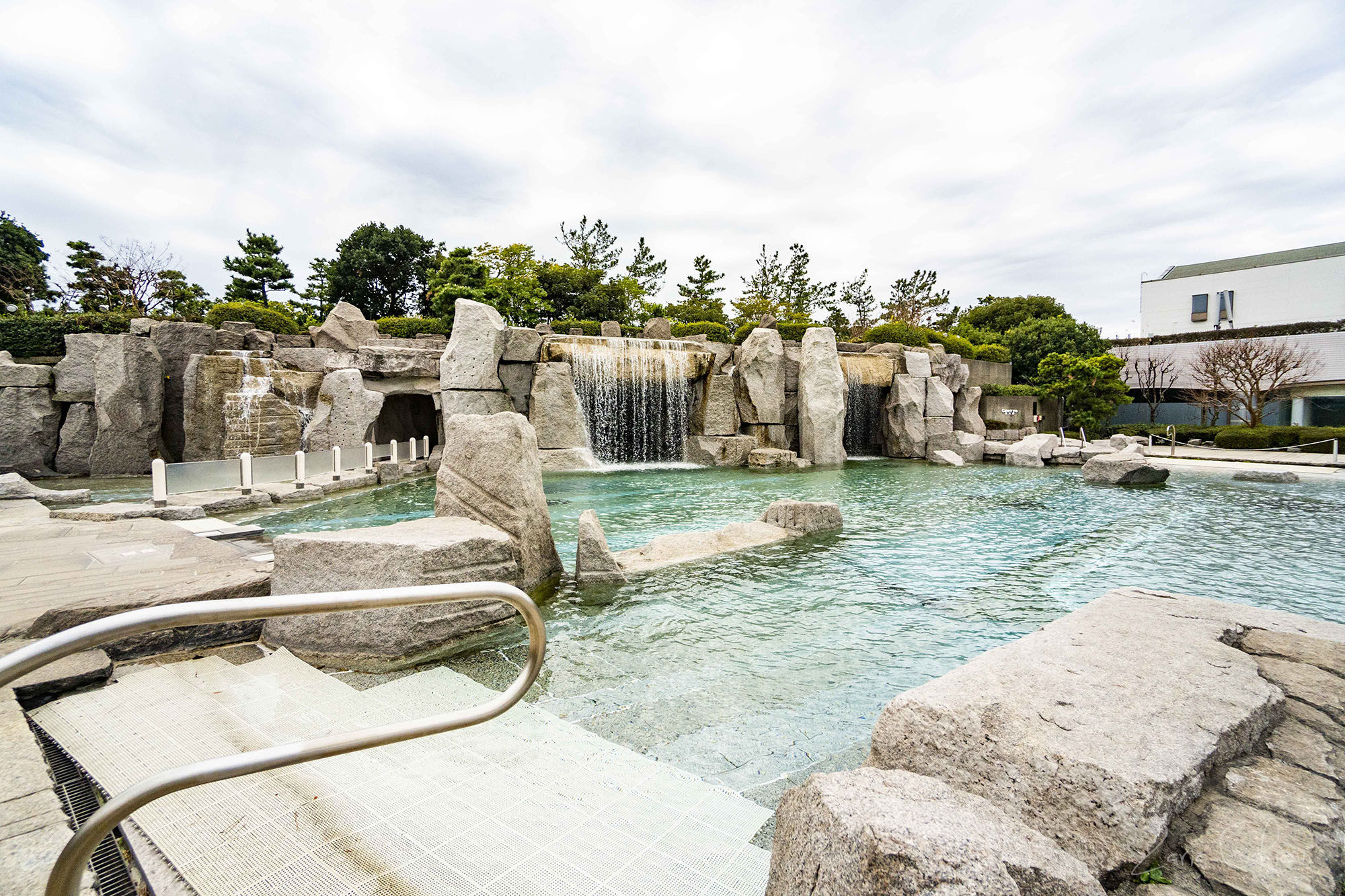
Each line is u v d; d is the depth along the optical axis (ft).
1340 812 7.05
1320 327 125.80
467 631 16.98
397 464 53.98
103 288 109.91
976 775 7.70
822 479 57.36
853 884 5.03
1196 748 7.56
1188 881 6.27
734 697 13.91
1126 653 10.58
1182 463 72.49
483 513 21.35
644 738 11.91
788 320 131.75
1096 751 7.47
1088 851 6.63
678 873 7.59
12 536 24.86
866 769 6.57
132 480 52.65
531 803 9.09
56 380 55.72
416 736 7.18
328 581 16.12
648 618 19.27
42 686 11.98
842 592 22.21
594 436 67.51
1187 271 180.96
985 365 109.19
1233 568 25.93
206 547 22.77
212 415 56.13
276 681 13.70
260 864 7.27
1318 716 9.14
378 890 6.93
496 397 62.49
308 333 78.54
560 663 15.71
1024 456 72.08
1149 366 134.21
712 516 37.83
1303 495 47.09
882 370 84.79
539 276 127.95
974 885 4.72
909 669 15.60
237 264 134.10
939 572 24.94
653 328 86.74
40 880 6.77
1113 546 29.81
